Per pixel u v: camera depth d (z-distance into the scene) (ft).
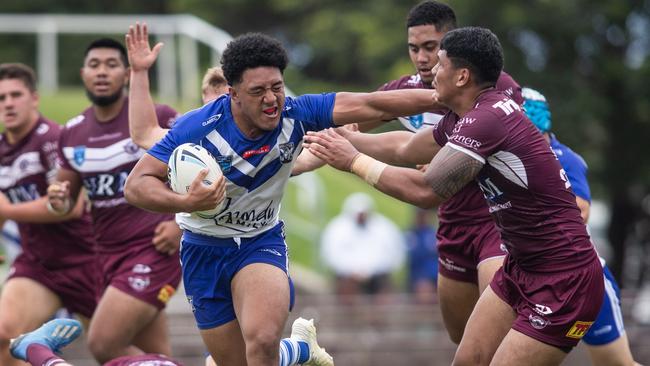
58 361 77.87
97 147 101.71
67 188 101.60
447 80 76.89
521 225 76.79
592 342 95.55
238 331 79.97
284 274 78.13
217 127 74.69
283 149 76.18
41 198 107.65
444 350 146.82
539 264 76.59
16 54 280.92
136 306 99.86
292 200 214.90
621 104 240.12
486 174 76.74
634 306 149.48
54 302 110.73
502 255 85.81
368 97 77.36
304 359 89.71
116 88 101.19
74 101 221.05
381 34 251.60
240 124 74.74
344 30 281.13
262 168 75.92
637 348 144.46
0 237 160.56
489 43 76.33
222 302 79.36
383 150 84.48
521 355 75.77
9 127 110.11
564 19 227.81
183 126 74.84
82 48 255.09
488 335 78.48
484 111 75.46
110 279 102.37
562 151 94.32
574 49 235.61
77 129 103.24
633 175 241.96
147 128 87.81
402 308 151.74
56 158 109.50
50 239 109.40
